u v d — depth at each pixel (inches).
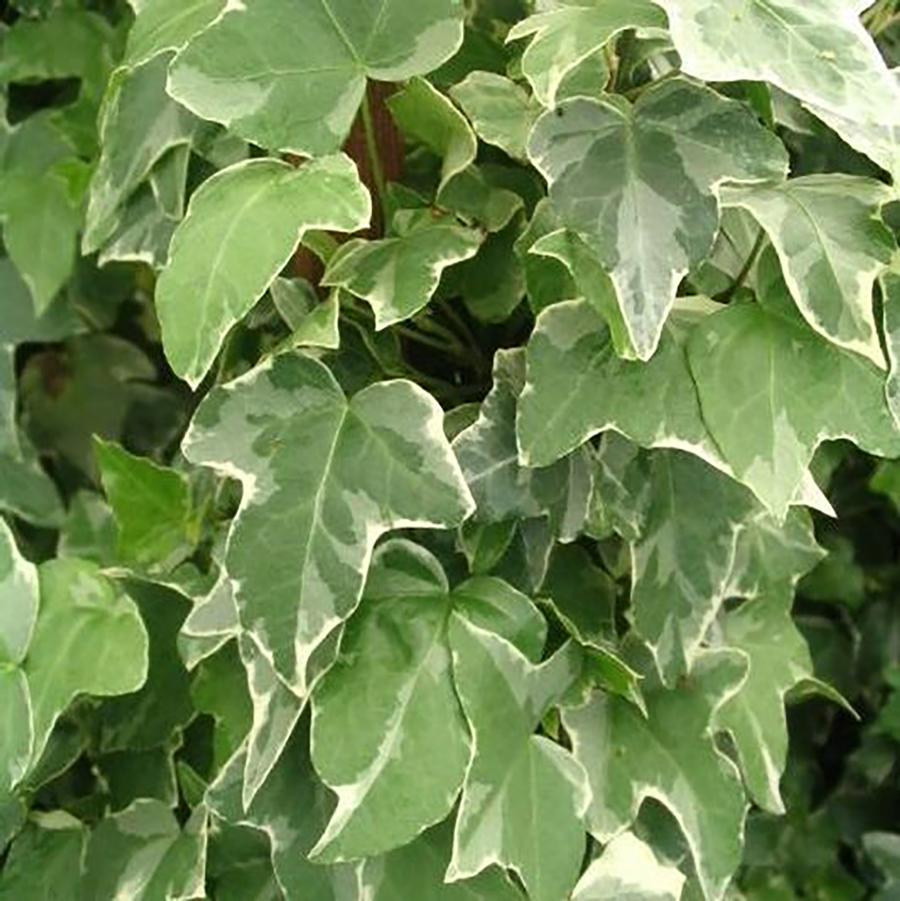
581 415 8.8
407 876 9.2
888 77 7.7
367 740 8.7
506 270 9.9
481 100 9.2
